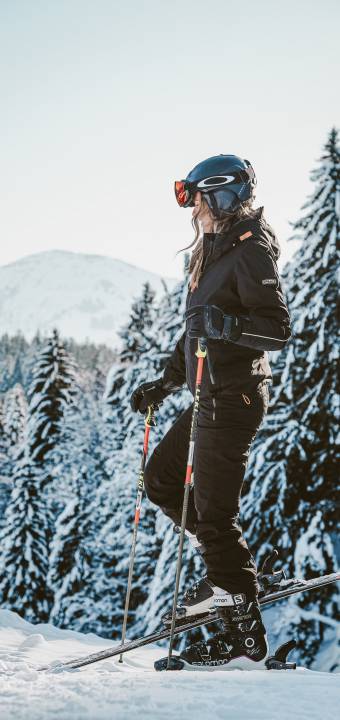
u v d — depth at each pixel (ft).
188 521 11.69
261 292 10.02
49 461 103.30
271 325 9.95
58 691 7.68
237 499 10.59
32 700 7.24
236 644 10.38
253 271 10.07
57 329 108.68
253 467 44.39
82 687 7.92
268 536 44.37
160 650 19.90
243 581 10.46
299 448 43.57
